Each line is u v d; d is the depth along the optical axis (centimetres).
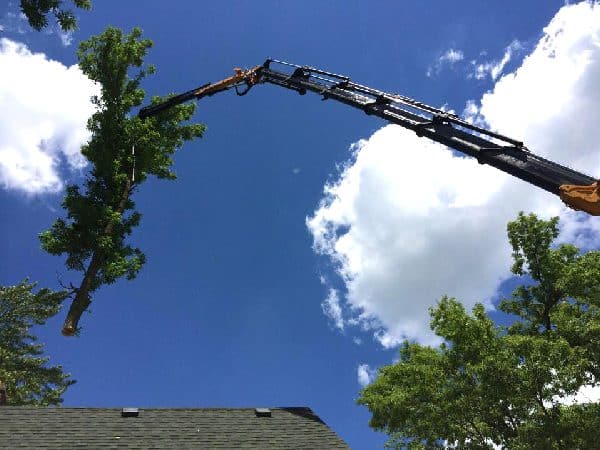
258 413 1134
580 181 864
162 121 2353
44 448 934
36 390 3108
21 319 3091
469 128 1149
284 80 1970
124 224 1997
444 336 1738
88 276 1778
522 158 995
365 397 2061
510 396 1538
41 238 1845
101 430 1018
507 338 1612
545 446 1457
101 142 2084
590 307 1936
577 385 1533
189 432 1035
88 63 2184
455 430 1711
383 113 1407
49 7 1719
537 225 2097
